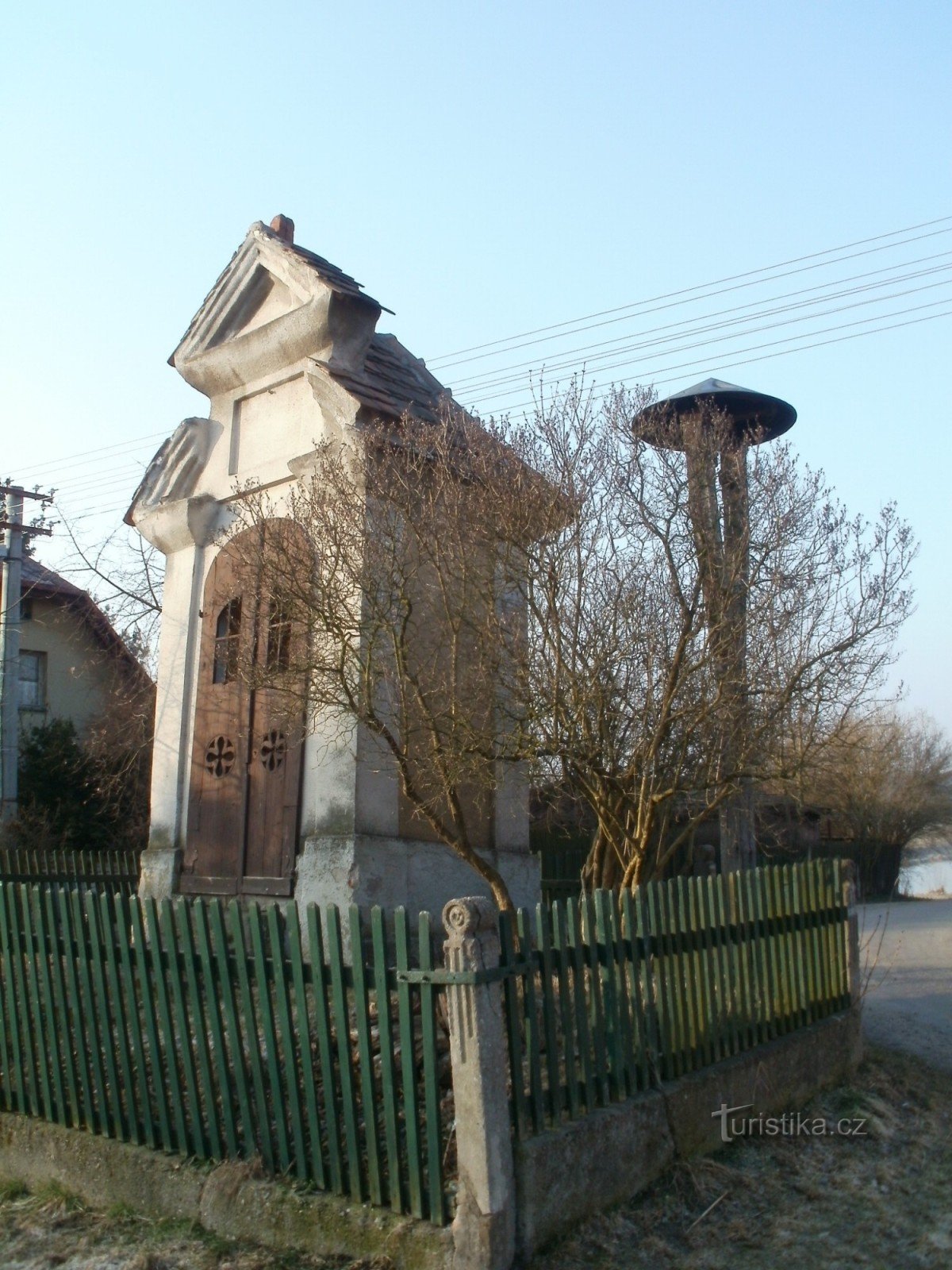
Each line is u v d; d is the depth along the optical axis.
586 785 7.53
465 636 7.68
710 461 7.75
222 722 9.73
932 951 14.32
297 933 5.32
